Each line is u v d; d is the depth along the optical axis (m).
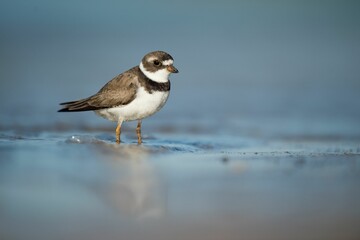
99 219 7.05
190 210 7.49
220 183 8.78
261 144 13.69
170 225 6.95
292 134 15.45
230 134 15.20
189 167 9.81
